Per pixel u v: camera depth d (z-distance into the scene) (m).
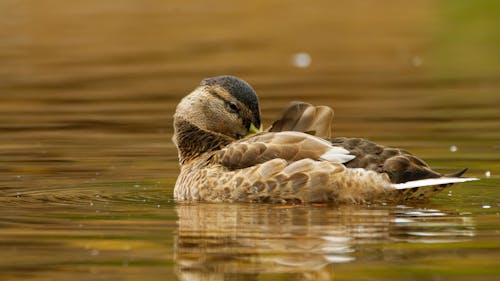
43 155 16.89
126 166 15.93
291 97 23.62
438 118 20.53
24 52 31.33
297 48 32.34
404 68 28.72
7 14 38.25
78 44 32.88
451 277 9.34
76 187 14.19
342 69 28.52
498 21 36.62
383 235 10.96
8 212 12.45
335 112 21.52
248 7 40.28
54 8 39.53
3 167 15.77
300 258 10.04
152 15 38.44
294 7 40.44
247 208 12.43
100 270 9.73
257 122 14.78
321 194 12.37
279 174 12.52
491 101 22.78
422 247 10.45
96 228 11.50
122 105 22.75
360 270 9.58
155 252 10.38
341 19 37.91
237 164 12.99
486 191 13.61
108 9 39.62
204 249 10.45
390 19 37.72
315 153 12.59
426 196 12.57
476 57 30.41
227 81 14.81
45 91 24.81
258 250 10.36
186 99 14.82
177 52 31.52
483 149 17.03
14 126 20.02
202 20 37.38
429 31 35.28
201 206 12.68
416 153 16.73
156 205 12.88
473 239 10.77
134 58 30.42
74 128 19.80
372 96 23.83
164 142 18.23
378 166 12.34
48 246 10.68
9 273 9.64
